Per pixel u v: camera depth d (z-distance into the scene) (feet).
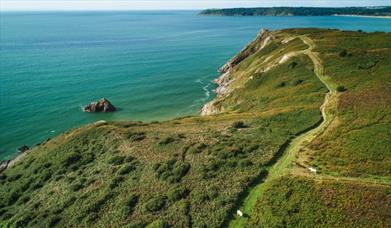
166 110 377.09
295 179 132.16
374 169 130.82
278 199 124.26
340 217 110.32
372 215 108.37
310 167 140.77
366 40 340.18
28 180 201.57
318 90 241.14
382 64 252.62
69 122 343.05
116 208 146.92
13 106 382.01
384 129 155.43
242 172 148.87
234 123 211.20
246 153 165.58
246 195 134.82
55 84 474.90
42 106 385.50
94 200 157.28
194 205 134.82
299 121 193.88
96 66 597.52
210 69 575.79
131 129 233.14
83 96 423.64
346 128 167.94
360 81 231.71
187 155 176.04
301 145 163.53
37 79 499.51
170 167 167.63
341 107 194.59
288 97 250.78
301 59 318.86
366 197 115.14
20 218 162.40
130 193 155.02
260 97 283.59
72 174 193.98
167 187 151.84
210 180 148.36
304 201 119.75
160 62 638.12
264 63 386.73
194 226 124.16
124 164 184.14
